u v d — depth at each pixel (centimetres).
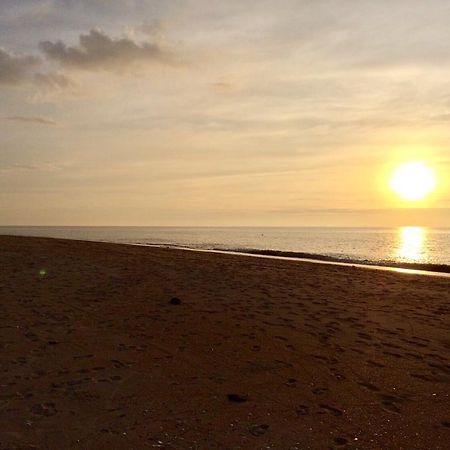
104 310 895
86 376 546
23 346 648
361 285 1342
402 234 12262
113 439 396
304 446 393
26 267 1466
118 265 1631
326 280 1427
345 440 406
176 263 1773
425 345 715
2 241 2580
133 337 718
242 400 489
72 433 404
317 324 827
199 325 798
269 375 570
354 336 755
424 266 2420
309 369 595
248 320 841
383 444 400
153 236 8619
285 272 1612
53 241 2844
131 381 536
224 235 9894
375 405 485
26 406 456
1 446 375
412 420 450
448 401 500
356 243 6347
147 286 1188
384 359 641
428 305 1049
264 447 389
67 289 1107
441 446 399
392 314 934
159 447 384
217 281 1312
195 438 402
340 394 514
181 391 511
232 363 612
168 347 673
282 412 462
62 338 697
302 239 7719
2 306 888
